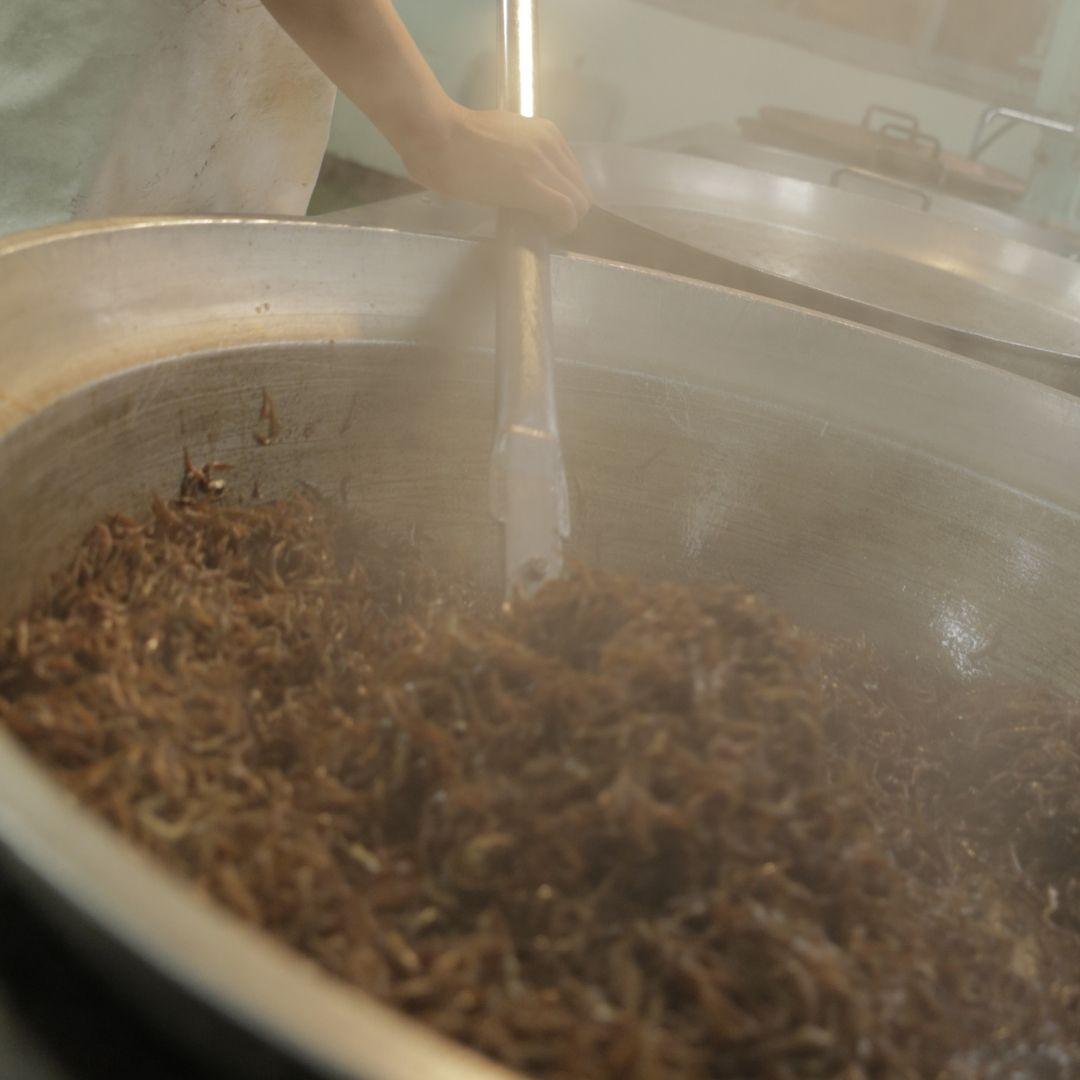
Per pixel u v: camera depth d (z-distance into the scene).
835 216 1.75
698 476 1.33
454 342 1.25
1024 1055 0.98
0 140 1.37
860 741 1.18
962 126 4.09
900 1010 0.90
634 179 1.72
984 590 1.28
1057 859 1.13
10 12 1.33
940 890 1.08
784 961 0.87
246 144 1.48
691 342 1.31
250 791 0.94
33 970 0.71
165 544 1.10
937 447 1.28
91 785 0.89
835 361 1.31
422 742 0.95
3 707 0.93
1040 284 1.71
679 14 4.23
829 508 1.32
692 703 0.96
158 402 1.10
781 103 4.29
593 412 1.30
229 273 1.16
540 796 0.92
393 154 4.08
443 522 1.30
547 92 4.38
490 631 1.02
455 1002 0.84
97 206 1.40
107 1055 0.70
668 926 0.88
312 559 1.16
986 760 1.19
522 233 1.26
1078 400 1.27
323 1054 0.54
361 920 0.87
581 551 1.34
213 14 1.37
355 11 1.24
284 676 1.05
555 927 0.88
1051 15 3.94
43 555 1.03
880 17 4.11
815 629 1.33
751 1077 0.84
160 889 0.59
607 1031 0.84
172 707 0.96
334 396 1.21
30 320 1.02
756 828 0.92
